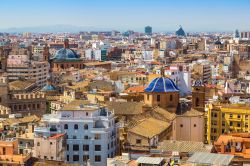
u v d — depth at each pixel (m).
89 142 187.62
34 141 175.50
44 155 173.62
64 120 188.12
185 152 163.75
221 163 142.25
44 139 173.62
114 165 150.88
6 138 180.50
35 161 161.88
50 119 190.62
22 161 155.88
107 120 190.00
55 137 174.75
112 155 193.12
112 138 193.38
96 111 191.75
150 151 171.12
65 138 185.38
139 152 172.62
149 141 181.12
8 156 158.75
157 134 189.00
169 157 156.12
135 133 182.88
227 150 171.38
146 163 144.25
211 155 150.88
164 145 172.88
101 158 187.38
